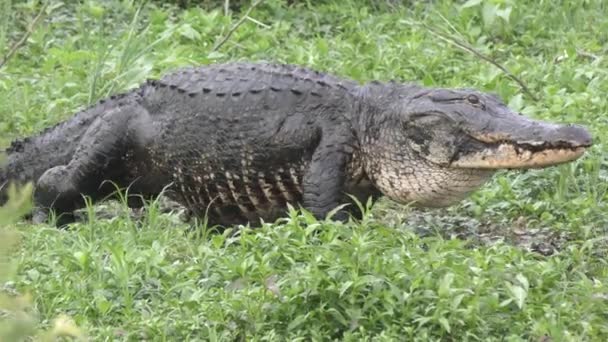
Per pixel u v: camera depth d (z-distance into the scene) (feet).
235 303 46.42
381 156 54.49
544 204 61.05
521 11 83.56
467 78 75.82
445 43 80.48
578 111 69.41
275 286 46.55
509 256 50.47
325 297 45.80
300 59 78.07
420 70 77.00
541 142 51.42
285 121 55.42
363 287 45.93
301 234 49.65
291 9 87.51
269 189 56.24
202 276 50.24
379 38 81.56
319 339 45.14
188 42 81.76
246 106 56.03
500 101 53.93
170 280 50.19
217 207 57.82
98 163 59.72
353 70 75.77
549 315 45.42
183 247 54.90
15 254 49.08
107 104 61.52
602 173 63.26
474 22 83.71
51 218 61.16
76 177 60.13
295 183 55.88
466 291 45.80
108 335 45.91
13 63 79.41
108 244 51.85
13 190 34.35
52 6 82.43
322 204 54.49
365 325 45.50
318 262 46.68
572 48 78.43
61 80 75.20
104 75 74.64
